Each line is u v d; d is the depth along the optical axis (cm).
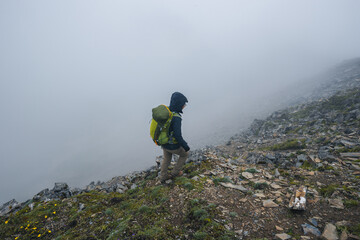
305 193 476
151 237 364
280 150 1188
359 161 716
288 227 379
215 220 398
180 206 461
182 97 520
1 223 539
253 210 434
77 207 568
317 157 815
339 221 376
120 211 496
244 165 767
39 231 480
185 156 582
